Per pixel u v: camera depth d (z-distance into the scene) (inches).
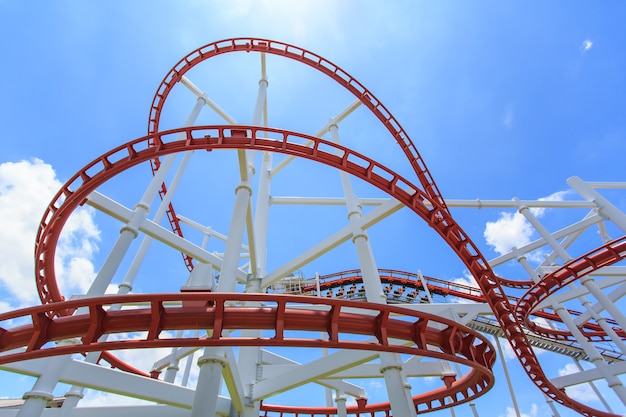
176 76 739.4
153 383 371.2
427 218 493.7
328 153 467.8
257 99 685.3
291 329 294.7
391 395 343.0
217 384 298.5
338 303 283.3
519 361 649.6
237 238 384.2
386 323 305.0
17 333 275.6
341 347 273.0
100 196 463.2
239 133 446.0
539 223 711.1
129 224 448.8
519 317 791.1
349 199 524.1
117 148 434.3
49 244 484.4
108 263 413.1
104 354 570.9
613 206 583.8
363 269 450.9
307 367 402.3
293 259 538.6
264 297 269.7
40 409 299.4
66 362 327.9
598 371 671.8
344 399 613.0
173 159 535.8
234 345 257.1
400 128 705.6
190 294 262.4
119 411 422.6
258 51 748.6
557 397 711.7
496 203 752.3
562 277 645.9
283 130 432.1
